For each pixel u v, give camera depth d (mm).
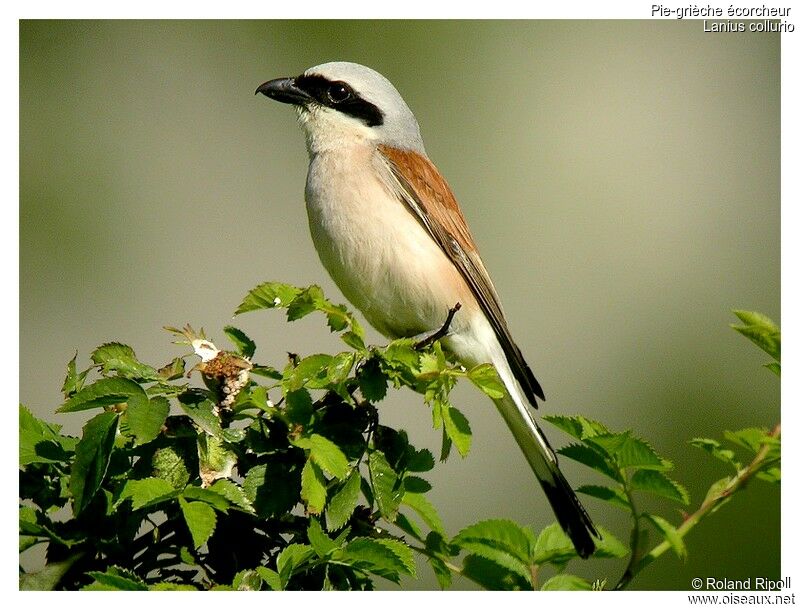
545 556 6570
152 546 5891
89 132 14078
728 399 13023
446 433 6230
